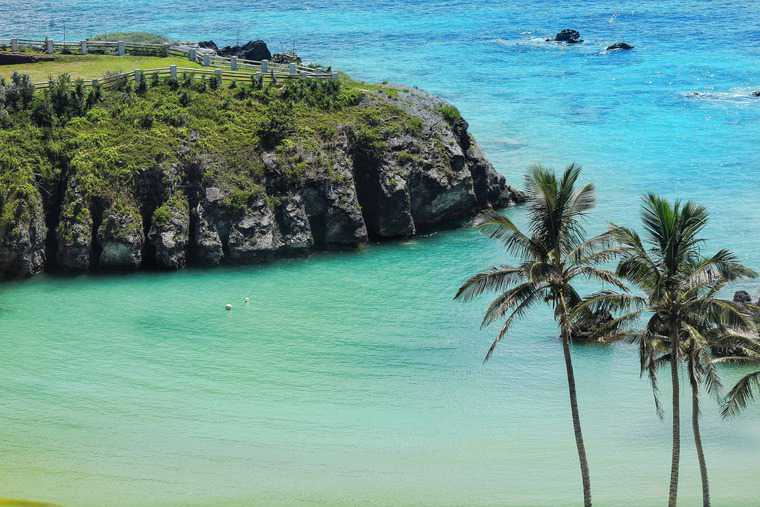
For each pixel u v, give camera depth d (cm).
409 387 6781
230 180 8981
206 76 10175
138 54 11162
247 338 7456
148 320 7738
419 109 10125
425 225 9744
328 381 6844
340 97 9988
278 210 9075
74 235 8569
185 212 8831
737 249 8850
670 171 10956
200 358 7131
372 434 6194
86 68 10575
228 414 6388
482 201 10150
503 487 5584
